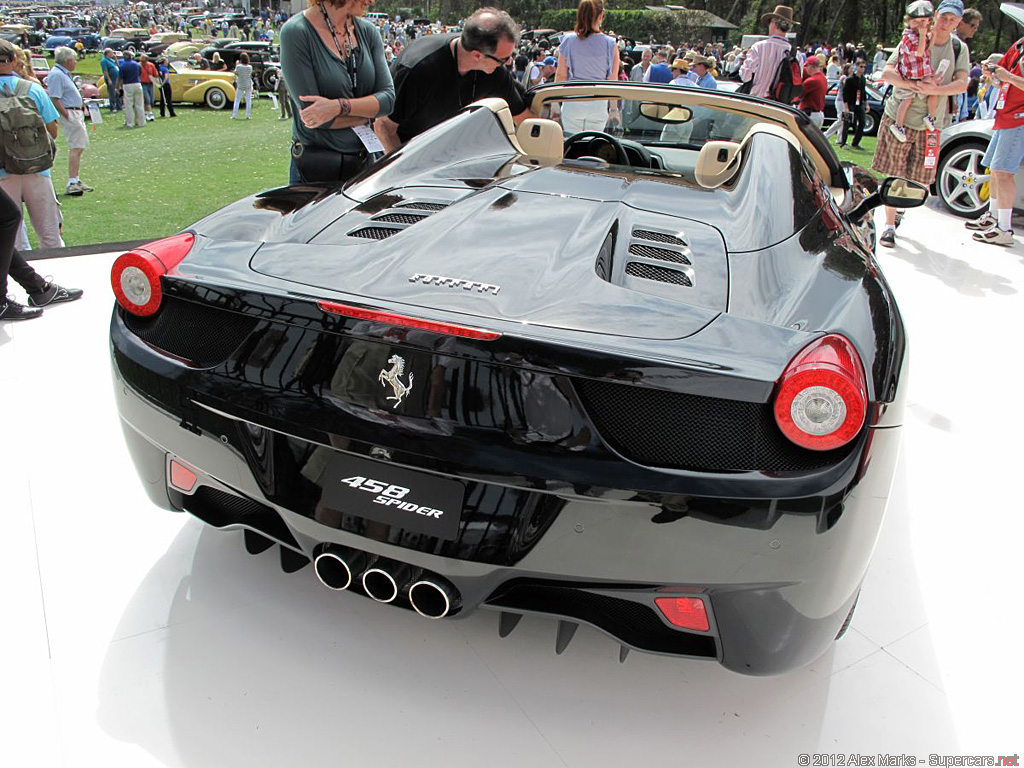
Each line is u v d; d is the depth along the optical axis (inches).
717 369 46.7
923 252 204.8
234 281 56.6
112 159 446.3
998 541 87.8
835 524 49.0
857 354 50.4
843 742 60.2
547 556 50.6
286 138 553.6
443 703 60.9
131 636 65.3
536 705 61.4
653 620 55.1
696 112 104.0
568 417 48.8
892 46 2224.4
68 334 125.0
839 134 495.5
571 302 53.8
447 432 50.2
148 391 60.6
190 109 767.7
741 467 48.2
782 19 285.6
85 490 85.0
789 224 71.0
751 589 50.4
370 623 68.5
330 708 59.8
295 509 55.8
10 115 177.3
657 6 2596.0
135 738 56.1
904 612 75.5
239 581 72.6
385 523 53.2
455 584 53.3
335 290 54.8
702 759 57.9
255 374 55.5
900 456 105.0
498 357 48.6
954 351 141.7
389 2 3609.7
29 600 68.5
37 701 58.6
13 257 128.3
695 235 67.5
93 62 1480.1
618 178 82.5
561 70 236.8
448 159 84.6
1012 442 110.3
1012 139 205.8
